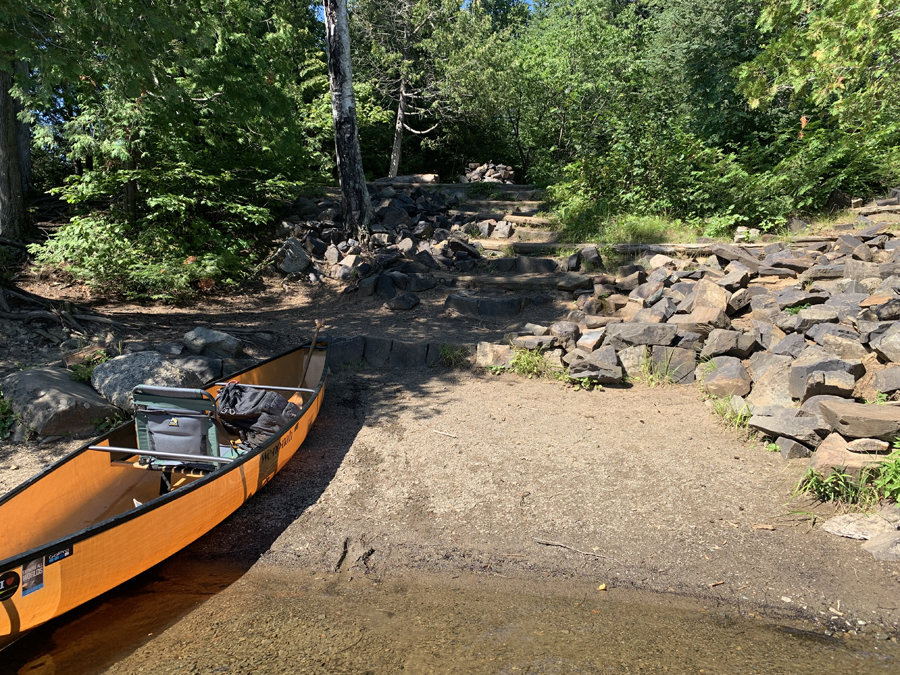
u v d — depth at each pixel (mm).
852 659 3568
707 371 7410
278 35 10680
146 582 4289
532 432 6473
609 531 4770
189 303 10258
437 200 14367
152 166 11109
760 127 14586
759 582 4188
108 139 9609
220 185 11820
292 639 3750
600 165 13016
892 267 7824
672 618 3922
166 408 4895
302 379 7148
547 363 7996
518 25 29359
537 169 18344
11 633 3395
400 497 5281
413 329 9250
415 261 11398
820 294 7699
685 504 5090
